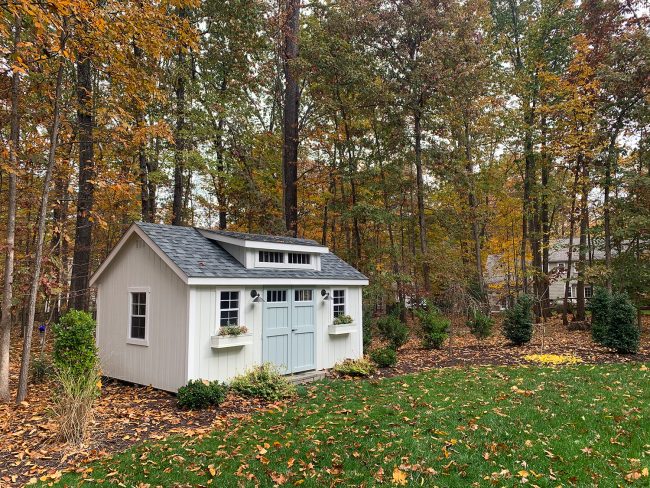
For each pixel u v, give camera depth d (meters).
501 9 21.12
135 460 5.01
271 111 22.12
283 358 9.72
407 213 22.55
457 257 20.50
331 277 11.02
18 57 6.23
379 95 16.64
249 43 15.84
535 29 18.59
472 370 9.87
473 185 18.44
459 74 16.12
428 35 16.75
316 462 4.81
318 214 23.27
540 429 5.50
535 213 20.17
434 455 4.84
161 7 8.44
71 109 9.73
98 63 8.45
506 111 18.78
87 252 13.50
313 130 19.58
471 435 5.39
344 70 16.19
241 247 9.45
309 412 6.85
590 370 9.16
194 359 8.05
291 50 17.41
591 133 15.43
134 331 9.32
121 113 8.23
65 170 9.80
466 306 14.84
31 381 9.07
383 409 6.79
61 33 7.25
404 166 19.72
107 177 9.01
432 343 13.88
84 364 7.03
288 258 10.52
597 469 4.34
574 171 17.36
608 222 15.55
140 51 11.70
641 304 15.77
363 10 16.31
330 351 10.92
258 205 18.95
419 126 17.66
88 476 4.62
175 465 4.85
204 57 16.08
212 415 6.94
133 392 8.54
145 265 9.12
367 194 19.81
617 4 15.05
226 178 18.47
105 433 6.01
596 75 15.10
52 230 8.70
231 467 4.77
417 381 8.90
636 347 11.30
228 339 8.38
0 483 4.49
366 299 16.89
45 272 8.51
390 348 11.95
